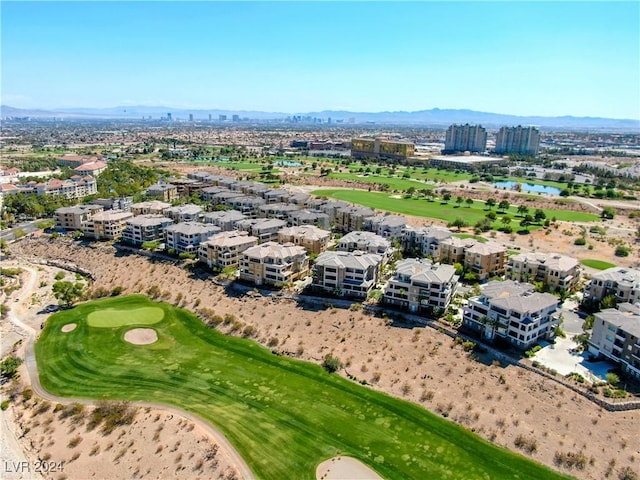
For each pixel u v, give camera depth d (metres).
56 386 117.06
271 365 125.94
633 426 100.44
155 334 142.50
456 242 190.88
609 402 106.25
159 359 128.75
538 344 131.25
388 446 96.69
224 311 154.75
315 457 93.56
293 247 178.12
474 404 108.75
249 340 138.75
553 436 98.62
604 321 123.31
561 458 92.81
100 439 98.19
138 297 167.75
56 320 151.00
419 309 147.62
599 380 114.25
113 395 112.88
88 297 168.88
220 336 141.50
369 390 114.69
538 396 110.31
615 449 94.75
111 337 139.88
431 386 115.25
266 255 167.25
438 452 95.12
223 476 88.44
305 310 152.62
